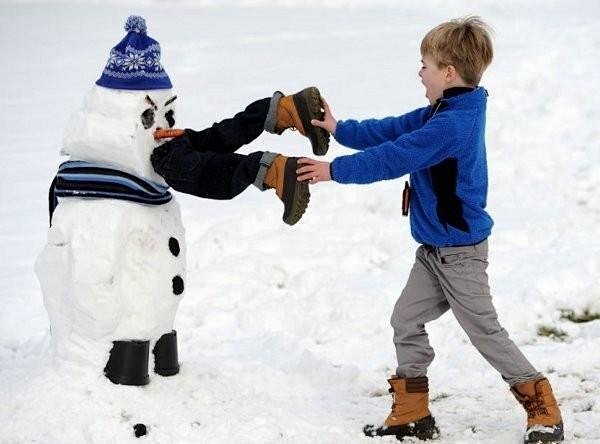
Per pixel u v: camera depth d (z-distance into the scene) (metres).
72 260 5.14
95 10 25.19
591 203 9.48
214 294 7.79
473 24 5.32
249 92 15.23
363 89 14.95
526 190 9.88
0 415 5.12
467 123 5.14
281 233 8.99
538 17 20.92
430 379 6.34
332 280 7.98
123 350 5.26
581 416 5.70
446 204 5.20
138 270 5.26
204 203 10.07
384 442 5.44
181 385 5.51
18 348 6.93
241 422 5.33
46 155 12.20
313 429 5.49
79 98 15.40
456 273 5.26
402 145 5.09
